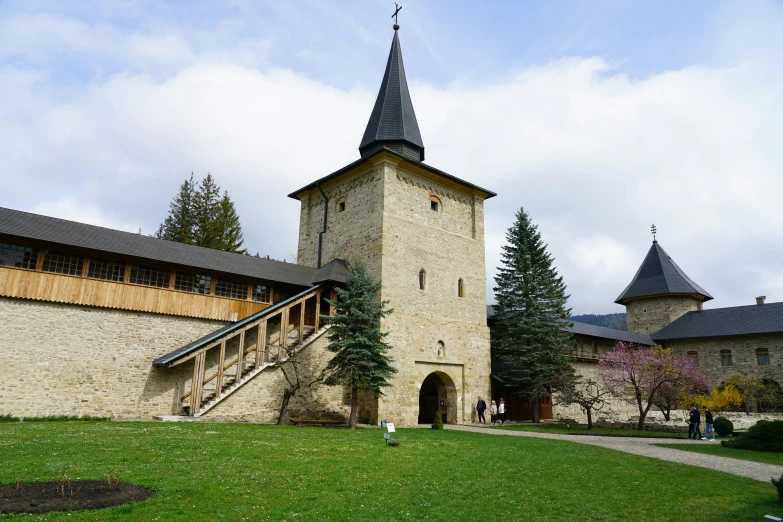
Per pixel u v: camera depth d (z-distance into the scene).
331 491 9.16
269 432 16.39
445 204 28.47
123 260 20.80
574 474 11.60
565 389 26.94
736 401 33.25
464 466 11.91
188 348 19.94
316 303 24.06
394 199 25.75
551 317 31.91
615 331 42.25
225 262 23.41
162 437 13.61
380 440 15.62
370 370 20.89
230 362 22.59
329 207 29.14
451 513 8.33
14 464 9.52
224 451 11.94
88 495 7.93
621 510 8.91
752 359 38.97
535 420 29.30
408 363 24.41
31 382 18.36
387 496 9.02
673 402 29.73
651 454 15.48
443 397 27.05
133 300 20.67
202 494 8.44
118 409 19.81
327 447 13.48
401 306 24.78
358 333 21.12
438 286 26.84
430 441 16.02
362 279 22.03
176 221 39.72
